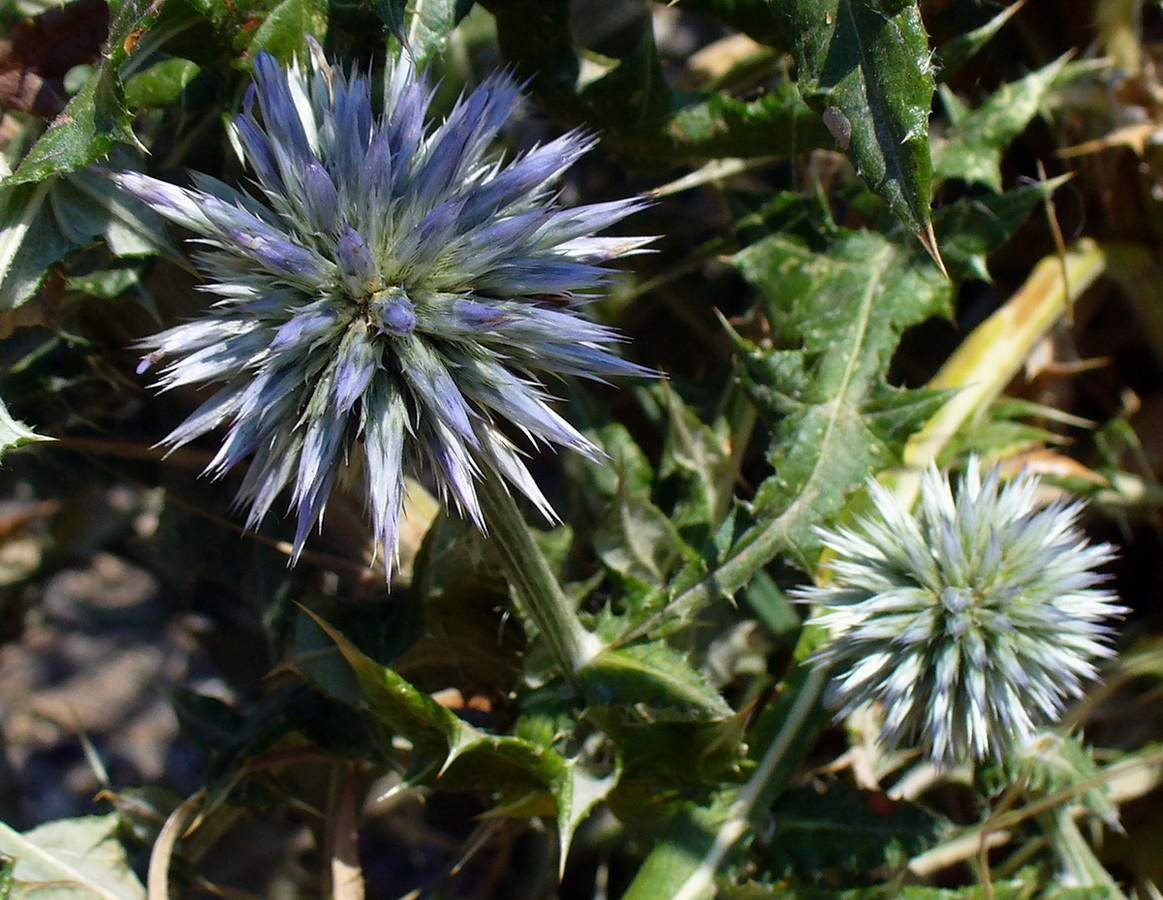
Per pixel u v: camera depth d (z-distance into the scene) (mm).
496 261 233
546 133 324
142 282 266
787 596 299
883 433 271
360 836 367
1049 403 320
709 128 279
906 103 228
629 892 263
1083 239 317
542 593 251
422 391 230
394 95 242
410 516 302
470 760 257
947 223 283
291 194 234
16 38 257
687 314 337
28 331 296
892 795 281
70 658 427
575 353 234
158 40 245
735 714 259
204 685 410
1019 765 273
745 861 270
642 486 291
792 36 234
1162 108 306
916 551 261
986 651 257
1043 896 272
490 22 337
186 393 298
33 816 396
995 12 308
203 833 290
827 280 284
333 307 230
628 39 356
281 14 246
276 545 292
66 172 236
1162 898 297
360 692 267
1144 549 322
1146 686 307
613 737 260
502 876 335
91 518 352
